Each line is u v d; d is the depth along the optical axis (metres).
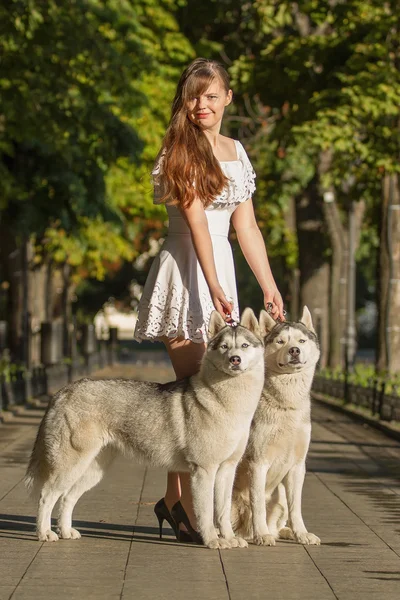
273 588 6.64
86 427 8.02
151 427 7.86
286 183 35.72
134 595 6.41
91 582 6.75
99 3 25.03
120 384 8.08
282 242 46.19
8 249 33.09
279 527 8.51
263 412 8.02
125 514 9.55
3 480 11.76
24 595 6.41
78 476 8.08
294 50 26.39
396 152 25.03
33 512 9.58
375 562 7.50
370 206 36.09
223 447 7.69
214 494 7.92
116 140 23.83
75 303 78.44
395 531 8.87
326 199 31.45
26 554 7.61
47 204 25.81
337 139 24.27
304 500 10.81
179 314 8.15
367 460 14.79
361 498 10.98
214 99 8.09
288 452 8.12
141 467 13.30
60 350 33.47
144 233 53.22
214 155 8.14
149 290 8.31
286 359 7.87
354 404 24.73
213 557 7.54
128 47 25.61
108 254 38.25
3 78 22.06
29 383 24.78
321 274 36.03
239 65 27.11
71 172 25.28
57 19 22.17
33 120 22.16
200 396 7.70
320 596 6.46
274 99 27.86
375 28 25.06
